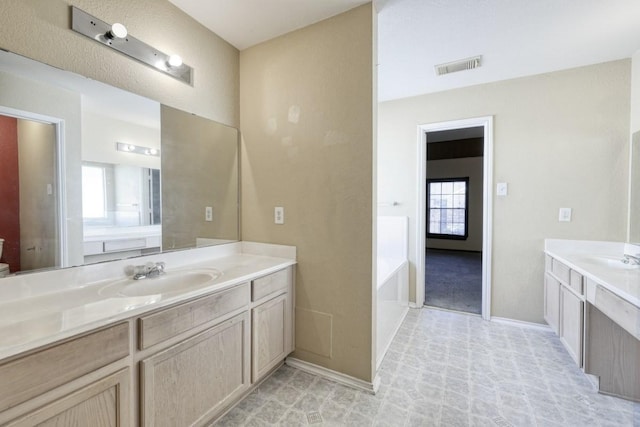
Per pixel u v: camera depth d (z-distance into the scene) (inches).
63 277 52.1
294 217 80.2
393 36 81.4
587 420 61.1
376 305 74.5
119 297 48.8
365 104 69.7
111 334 40.6
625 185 93.8
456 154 263.7
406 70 101.5
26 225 48.1
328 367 76.4
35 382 33.2
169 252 70.6
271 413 63.1
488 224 111.8
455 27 77.2
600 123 96.5
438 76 106.1
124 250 61.7
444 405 65.7
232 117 86.4
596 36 81.0
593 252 97.6
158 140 67.4
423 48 87.6
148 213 66.2
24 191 47.8
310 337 78.6
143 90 63.7
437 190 291.9
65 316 39.7
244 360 64.2
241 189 89.3
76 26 52.1
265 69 83.7
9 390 31.3
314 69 75.9
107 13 56.4
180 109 71.6
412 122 125.3
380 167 132.0
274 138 82.7
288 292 78.3
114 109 59.0
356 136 71.1
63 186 52.3
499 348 91.9
